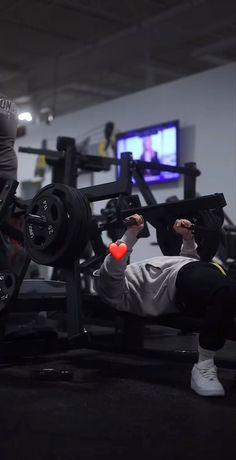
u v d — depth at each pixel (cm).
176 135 629
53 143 824
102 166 430
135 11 671
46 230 227
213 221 247
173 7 644
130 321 263
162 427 166
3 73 916
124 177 279
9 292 239
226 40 760
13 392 207
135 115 696
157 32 687
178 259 232
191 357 244
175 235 263
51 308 268
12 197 251
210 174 607
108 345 277
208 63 873
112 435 157
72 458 138
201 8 618
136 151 675
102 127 743
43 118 1155
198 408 188
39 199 232
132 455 141
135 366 268
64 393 207
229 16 641
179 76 941
